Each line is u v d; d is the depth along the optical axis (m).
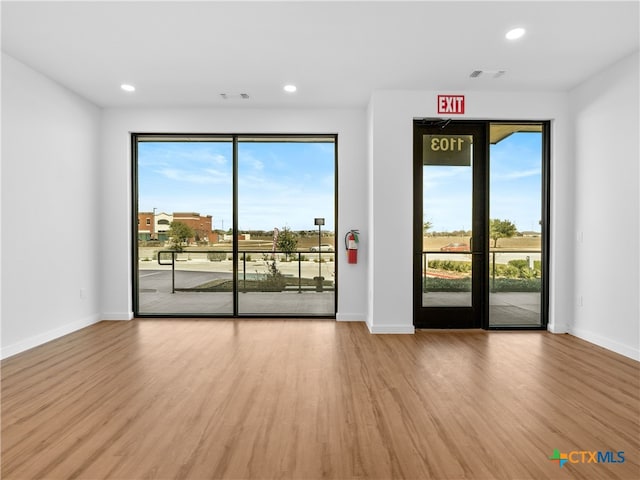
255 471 1.74
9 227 3.44
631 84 3.40
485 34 3.05
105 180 4.79
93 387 2.71
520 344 3.86
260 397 2.55
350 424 2.19
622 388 2.71
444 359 3.37
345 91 4.27
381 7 2.69
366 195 4.80
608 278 3.69
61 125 4.10
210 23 2.89
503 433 2.09
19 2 2.61
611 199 3.65
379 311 4.27
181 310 5.43
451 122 4.44
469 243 4.48
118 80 3.97
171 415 2.29
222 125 4.80
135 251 4.95
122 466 1.78
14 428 2.13
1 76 3.36
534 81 4.01
